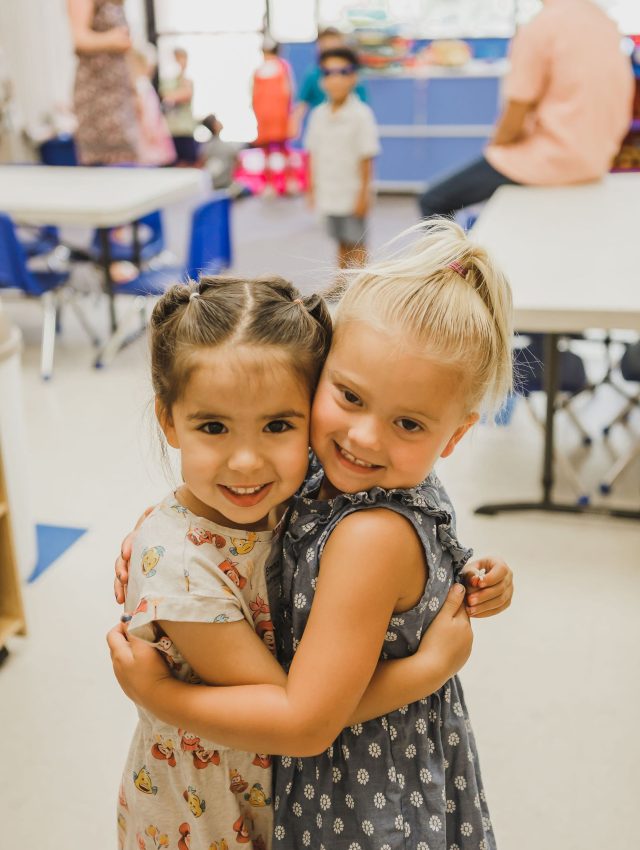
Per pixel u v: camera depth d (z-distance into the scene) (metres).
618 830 1.94
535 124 4.22
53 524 3.20
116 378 4.59
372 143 5.59
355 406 0.94
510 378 1.03
